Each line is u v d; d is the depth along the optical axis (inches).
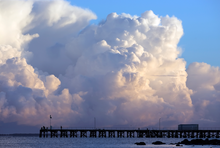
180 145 5438.0
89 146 5885.8
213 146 5260.8
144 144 6013.8
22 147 5964.6
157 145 5812.0
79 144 6446.9
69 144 6550.2
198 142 5753.0
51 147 5880.9
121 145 6003.9
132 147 5433.1
